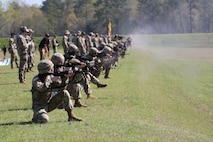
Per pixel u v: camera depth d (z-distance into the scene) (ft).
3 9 407.03
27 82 61.72
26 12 442.50
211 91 73.36
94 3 423.23
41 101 30.63
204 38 326.65
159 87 68.59
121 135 27.45
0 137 26.17
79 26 448.65
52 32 435.12
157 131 30.89
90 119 33.12
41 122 30.25
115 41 105.09
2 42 235.81
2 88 54.85
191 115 50.52
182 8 414.21
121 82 64.39
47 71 29.40
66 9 455.63
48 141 25.09
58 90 30.78
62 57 32.01
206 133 40.83
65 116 34.06
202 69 111.04
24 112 37.22
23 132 27.37
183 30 415.23
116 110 40.75
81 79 43.21
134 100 48.85
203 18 409.49
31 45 76.74
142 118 38.73
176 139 29.58
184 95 66.08
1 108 39.78
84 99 45.37
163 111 47.50
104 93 51.19
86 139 25.79
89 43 84.84
